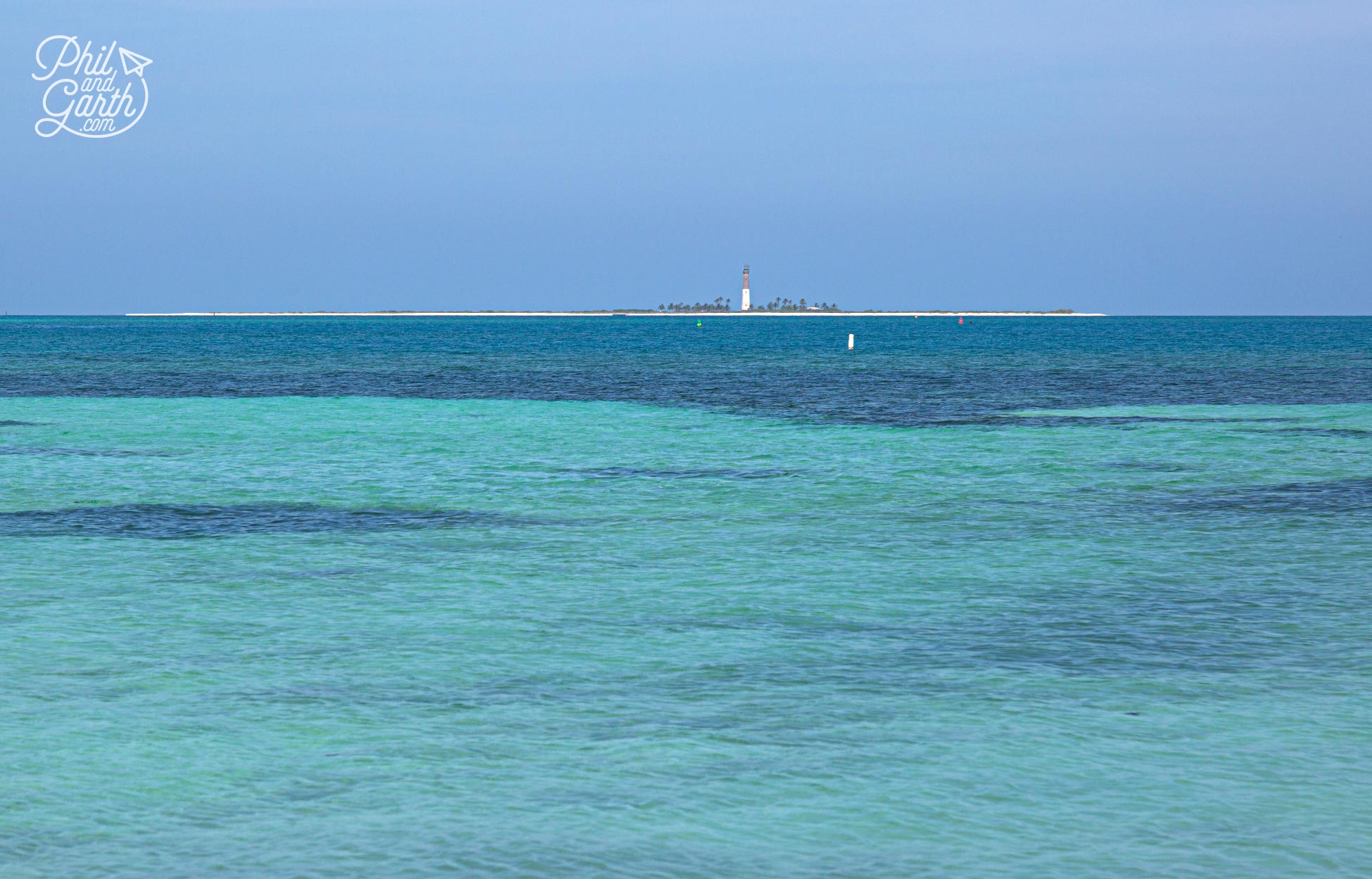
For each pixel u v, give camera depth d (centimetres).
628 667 2273
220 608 2722
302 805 1644
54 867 1470
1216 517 3984
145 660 2300
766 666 2277
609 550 3431
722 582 3008
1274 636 2488
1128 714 2005
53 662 2286
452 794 1678
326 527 3797
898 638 2478
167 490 4547
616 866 1476
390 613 2677
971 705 2048
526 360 16925
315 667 2264
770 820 1603
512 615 2661
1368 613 2677
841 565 3225
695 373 13425
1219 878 1452
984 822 1598
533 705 2045
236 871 1462
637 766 1780
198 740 1878
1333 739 1888
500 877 1448
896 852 1518
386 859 1491
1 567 3155
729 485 4750
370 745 1861
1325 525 3825
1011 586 2967
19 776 1736
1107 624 2589
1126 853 1515
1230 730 1930
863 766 1781
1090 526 3812
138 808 1633
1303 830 1575
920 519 3959
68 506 4175
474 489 4609
